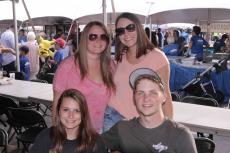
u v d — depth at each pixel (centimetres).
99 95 253
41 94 442
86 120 218
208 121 307
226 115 330
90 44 247
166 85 241
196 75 652
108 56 257
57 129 216
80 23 1116
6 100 418
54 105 249
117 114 255
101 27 251
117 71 255
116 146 221
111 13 827
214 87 664
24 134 365
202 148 265
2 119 511
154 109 203
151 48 247
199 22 1230
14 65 750
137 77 220
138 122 212
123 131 214
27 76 743
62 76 253
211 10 923
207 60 788
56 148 213
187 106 371
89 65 251
